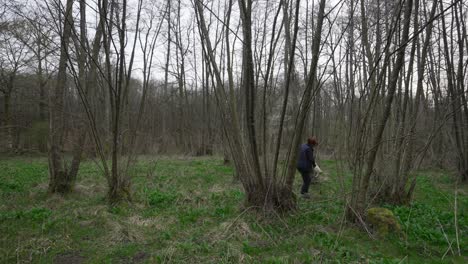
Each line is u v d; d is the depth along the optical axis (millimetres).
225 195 7051
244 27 5309
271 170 5422
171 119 21688
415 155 6766
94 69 6785
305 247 4125
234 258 3807
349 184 8508
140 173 10312
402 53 4547
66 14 5305
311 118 14750
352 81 5289
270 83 5805
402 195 6523
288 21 6598
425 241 4410
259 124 5789
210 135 18297
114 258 3885
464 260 3881
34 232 4582
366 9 6895
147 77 6734
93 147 7320
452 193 7941
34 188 7598
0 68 12594
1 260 3736
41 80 7340
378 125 5215
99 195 6934
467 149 9797
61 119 7000
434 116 8453
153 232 4688
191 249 4000
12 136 14180
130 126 6699
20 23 6645
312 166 7199
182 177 9891
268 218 5020
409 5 4559
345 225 4957
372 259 3814
